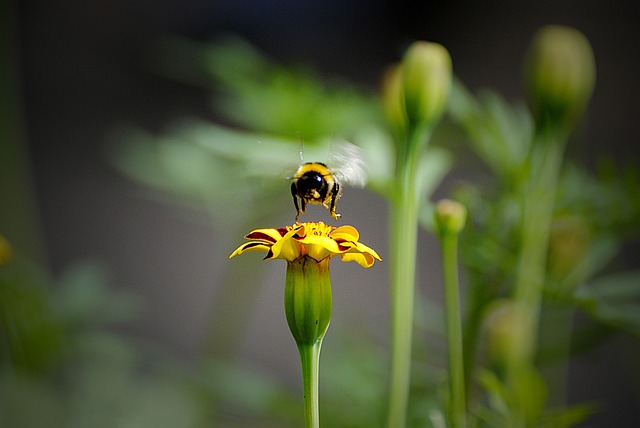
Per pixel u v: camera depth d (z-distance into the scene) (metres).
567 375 0.88
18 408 0.59
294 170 0.49
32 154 1.28
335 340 0.58
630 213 0.55
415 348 0.56
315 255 0.44
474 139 0.55
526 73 0.53
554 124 0.52
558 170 0.56
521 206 0.53
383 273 0.96
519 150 0.55
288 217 0.62
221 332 0.63
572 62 0.52
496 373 0.52
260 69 0.60
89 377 0.61
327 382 0.57
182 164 0.62
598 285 0.55
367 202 1.02
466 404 0.51
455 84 0.56
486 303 0.53
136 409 0.60
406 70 0.49
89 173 1.25
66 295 0.62
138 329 0.96
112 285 1.05
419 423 0.53
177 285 1.05
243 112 0.59
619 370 0.87
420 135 0.49
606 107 1.35
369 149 0.51
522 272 0.52
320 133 0.57
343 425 0.55
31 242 0.69
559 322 0.56
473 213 0.54
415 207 0.49
